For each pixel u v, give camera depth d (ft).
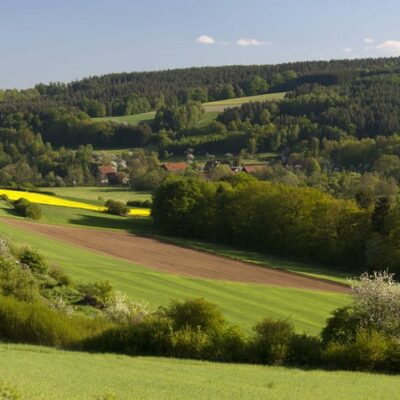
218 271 256.93
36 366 86.28
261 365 111.14
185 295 196.13
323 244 315.58
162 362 104.53
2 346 106.63
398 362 111.34
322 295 221.66
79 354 106.11
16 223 312.50
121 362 100.22
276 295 213.87
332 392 86.02
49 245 261.03
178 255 293.23
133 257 269.23
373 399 82.99
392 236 286.66
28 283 144.77
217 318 120.16
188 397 73.77
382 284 125.59
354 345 112.37
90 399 64.64
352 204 321.32
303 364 114.93
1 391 56.90
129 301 160.86
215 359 113.60
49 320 117.80
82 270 208.85
